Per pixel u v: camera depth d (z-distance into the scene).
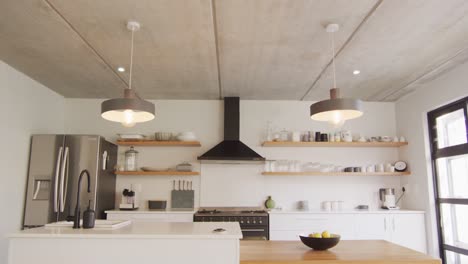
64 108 5.76
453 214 4.70
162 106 5.86
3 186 4.16
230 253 2.49
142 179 5.68
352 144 5.58
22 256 2.44
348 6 2.91
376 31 3.35
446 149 4.74
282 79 4.80
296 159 5.80
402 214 5.10
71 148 4.75
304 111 5.89
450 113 4.71
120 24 3.23
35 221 4.52
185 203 5.60
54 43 3.64
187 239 2.49
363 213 5.11
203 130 5.81
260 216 4.98
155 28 3.30
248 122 5.86
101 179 4.89
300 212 5.11
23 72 4.52
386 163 5.77
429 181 5.02
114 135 5.75
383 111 5.98
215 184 5.66
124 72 4.52
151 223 3.16
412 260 2.42
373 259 2.44
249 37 3.49
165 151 5.75
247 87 5.18
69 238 2.46
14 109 4.38
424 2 2.84
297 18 3.11
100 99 5.82
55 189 4.48
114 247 2.47
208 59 4.07
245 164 5.72
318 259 2.44
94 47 3.74
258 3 2.87
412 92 5.40
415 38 3.50
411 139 5.45
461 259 4.53
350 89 5.27
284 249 2.80
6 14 3.05
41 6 2.92
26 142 4.64
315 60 4.09
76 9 2.97
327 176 5.74
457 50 3.81
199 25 3.24
